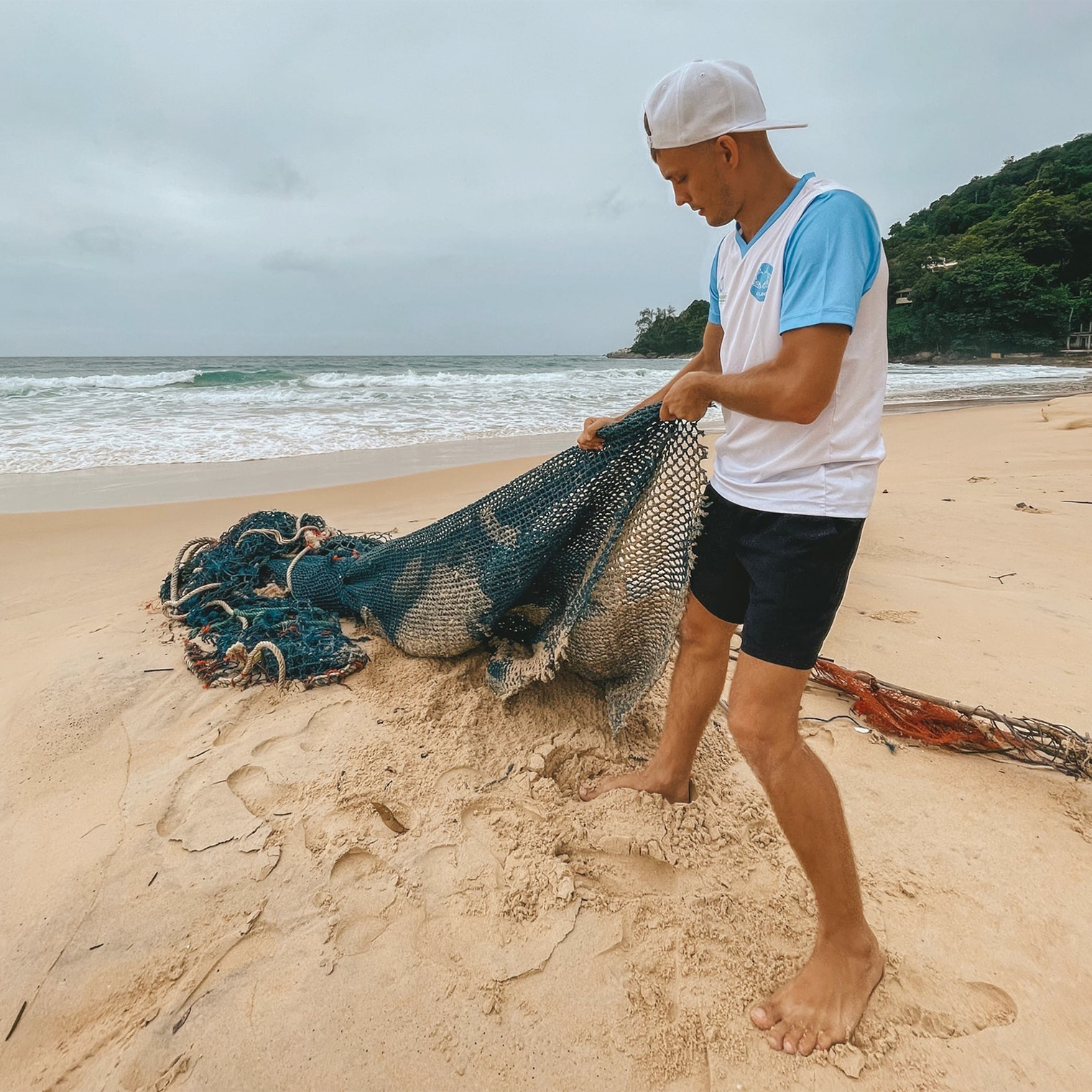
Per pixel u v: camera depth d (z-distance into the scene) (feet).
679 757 7.89
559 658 8.95
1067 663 11.48
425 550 10.57
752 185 5.60
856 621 13.15
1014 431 39.45
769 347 5.59
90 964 6.20
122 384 85.51
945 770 8.97
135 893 6.86
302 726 9.25
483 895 6.86
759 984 6.10
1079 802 8.38
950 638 12.43
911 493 24.23
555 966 6.23
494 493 9.95
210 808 7.90
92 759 8.75
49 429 41.68
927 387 87.97
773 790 5.72
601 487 8.64
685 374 7.79
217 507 23.44
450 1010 5.86
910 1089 5.31
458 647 10.38
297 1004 5.88
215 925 6.54
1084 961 6.31
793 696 5.74
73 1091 5.30
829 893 5.73
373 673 10.58
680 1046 5.64
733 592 6.85
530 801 7.97
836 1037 5.57
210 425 45.55
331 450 37.47
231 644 10.93
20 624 13.00
